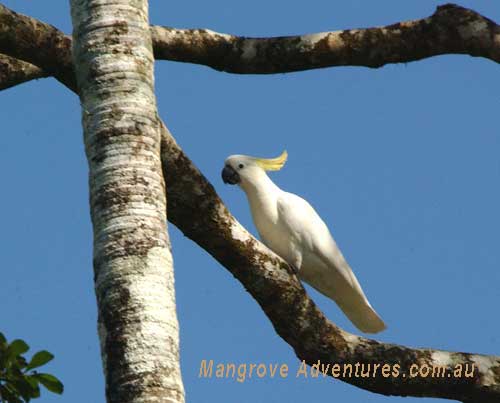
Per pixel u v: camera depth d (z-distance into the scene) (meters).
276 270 12.88
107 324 8.41
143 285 8.55
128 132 9.36
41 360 8.89
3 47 12.88
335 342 13.01
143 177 9.15
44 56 12.95
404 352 12.97
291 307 12.93
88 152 9.40
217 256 12.88
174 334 8.43
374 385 13.03
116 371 8.20
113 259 8.66
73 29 10.05
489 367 12.92
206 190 12.55
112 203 8.97
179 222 12.70
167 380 8.14
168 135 12.35
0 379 8.80
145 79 9.75
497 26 13.19
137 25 9.98
